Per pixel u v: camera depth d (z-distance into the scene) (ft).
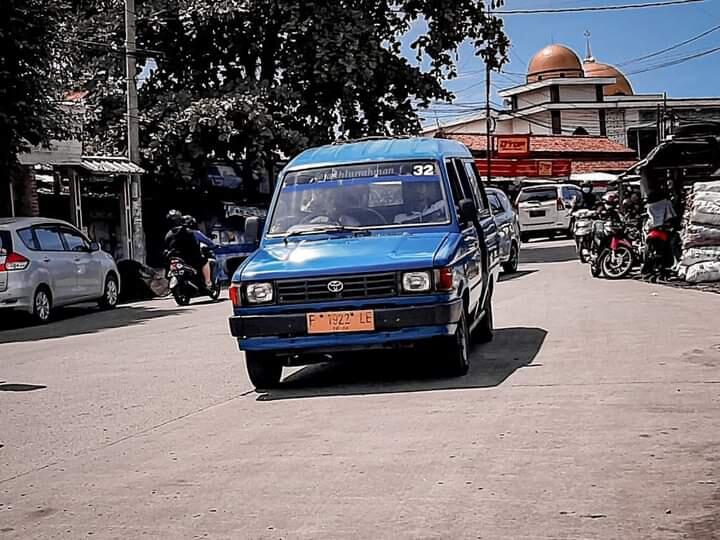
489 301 37.37
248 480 19.66
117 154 91.09
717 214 59.00
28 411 29.25
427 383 29.45
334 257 28.89
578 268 77.36
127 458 22.44
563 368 30.63
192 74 98.84
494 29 102.06
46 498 19.45
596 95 243.19
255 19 93.66
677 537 15.20
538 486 18.06
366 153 33.96
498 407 25.08
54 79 68.39
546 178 169.68
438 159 33.27
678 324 40.14
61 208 87.71
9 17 61.77
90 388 32.91
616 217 66.23
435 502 17.43
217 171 95.30
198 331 49.26
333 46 90.89
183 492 19.15
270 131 89.51
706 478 18.15
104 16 92.58
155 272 76.89
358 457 20.84
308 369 34.63
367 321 27.96
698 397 25.21
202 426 25.52
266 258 29.96
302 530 16.37
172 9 92.89
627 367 30.19
